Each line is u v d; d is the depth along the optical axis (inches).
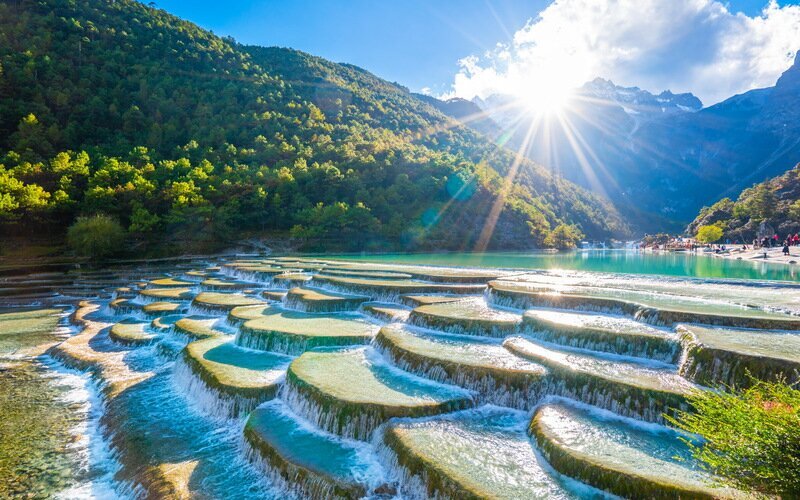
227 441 536.4
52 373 813.2
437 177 4726.9
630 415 492.4
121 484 466.9
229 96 5349.4
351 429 505.0
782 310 834.8
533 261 2650.1
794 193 4783.5
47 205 2711.6
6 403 676.7
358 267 1761.8
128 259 2684.5
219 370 679.7
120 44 5433.1
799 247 3006.9
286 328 852.0
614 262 2588.6
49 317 1263.5
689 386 517.7
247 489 438.3
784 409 275.7
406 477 418.3
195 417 600.7
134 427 566.6
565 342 708.0
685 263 2480.3
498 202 4790.8
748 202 4827.8
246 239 3390.7
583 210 7755.9
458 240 4092.0
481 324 796.6
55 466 503.2
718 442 296.5
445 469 397.4
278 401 606.5
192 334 906.7
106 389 704.4
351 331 840.9
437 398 544.4
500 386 563.2
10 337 1051.9
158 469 467.2
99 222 2635.3
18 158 3120.1
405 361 670.5
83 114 4126.5
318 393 547.8
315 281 1315.2
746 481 277.7
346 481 413.7
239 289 1395.2
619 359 631.2
